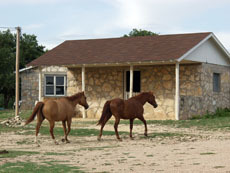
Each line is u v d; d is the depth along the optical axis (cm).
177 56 2228
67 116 1484
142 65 2573
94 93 2736
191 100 2386
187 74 2511
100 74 2727
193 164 940
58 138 1620
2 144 1452
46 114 1422
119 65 2538
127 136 1655
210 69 2614
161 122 2144
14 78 4422
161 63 2394
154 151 1205
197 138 1556
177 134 1678
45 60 2659
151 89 2556
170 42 2530
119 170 896
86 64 2491
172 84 2494
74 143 1467
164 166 930
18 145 1424
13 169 918
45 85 3200
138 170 891
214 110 2661
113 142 1484
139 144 1412
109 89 2694
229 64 2916
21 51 4972
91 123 2222
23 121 2269
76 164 990
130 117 1560
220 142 1409
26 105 3644
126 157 1093
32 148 1338
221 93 2777
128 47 2617
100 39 2967
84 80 2580
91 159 1070
